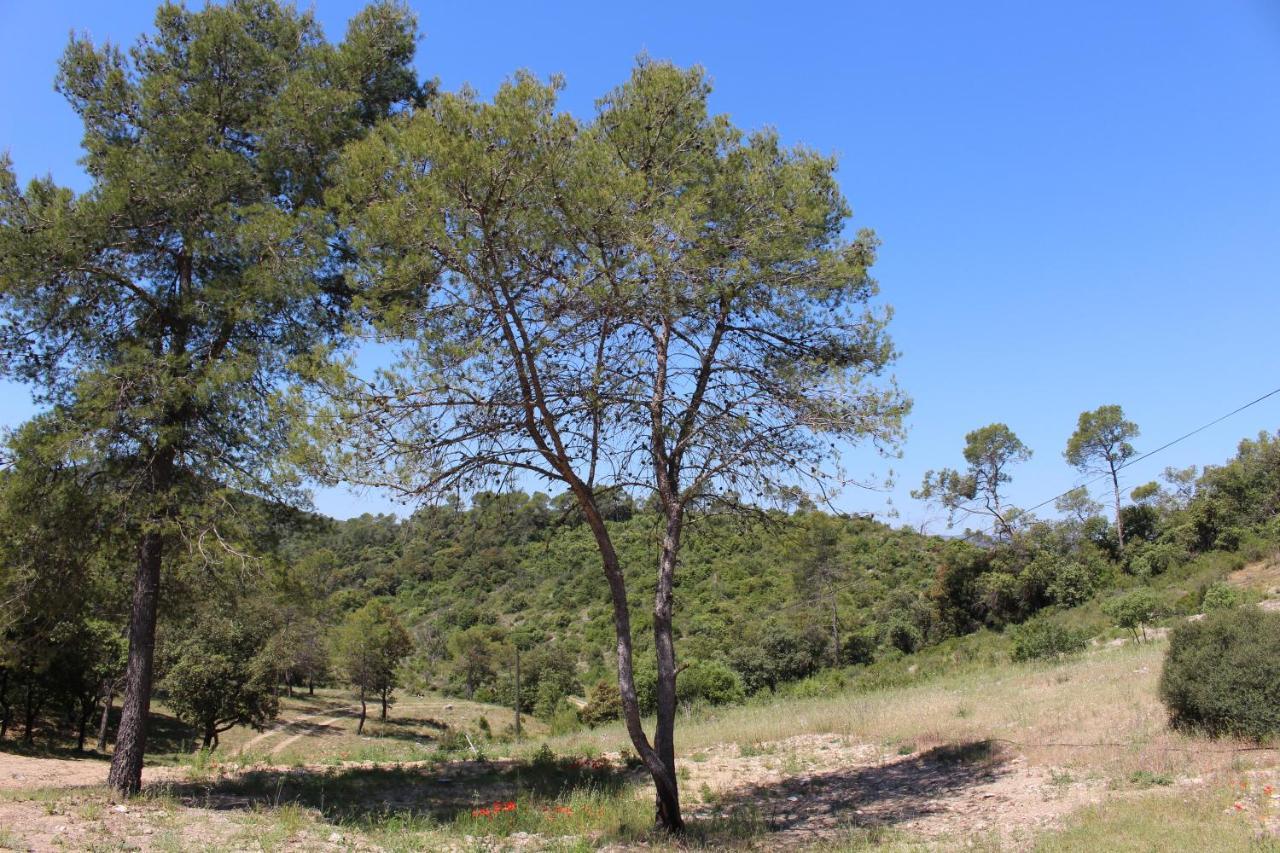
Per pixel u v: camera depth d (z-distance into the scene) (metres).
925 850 7.40
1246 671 10.21
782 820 9.79
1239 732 10.08
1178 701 10.94
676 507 9.90
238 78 11.82
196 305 11.01
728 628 42.75
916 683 26.36
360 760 17.03
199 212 11.21
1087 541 50.72
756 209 9.68
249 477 11.21
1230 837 6.54
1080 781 9.59
